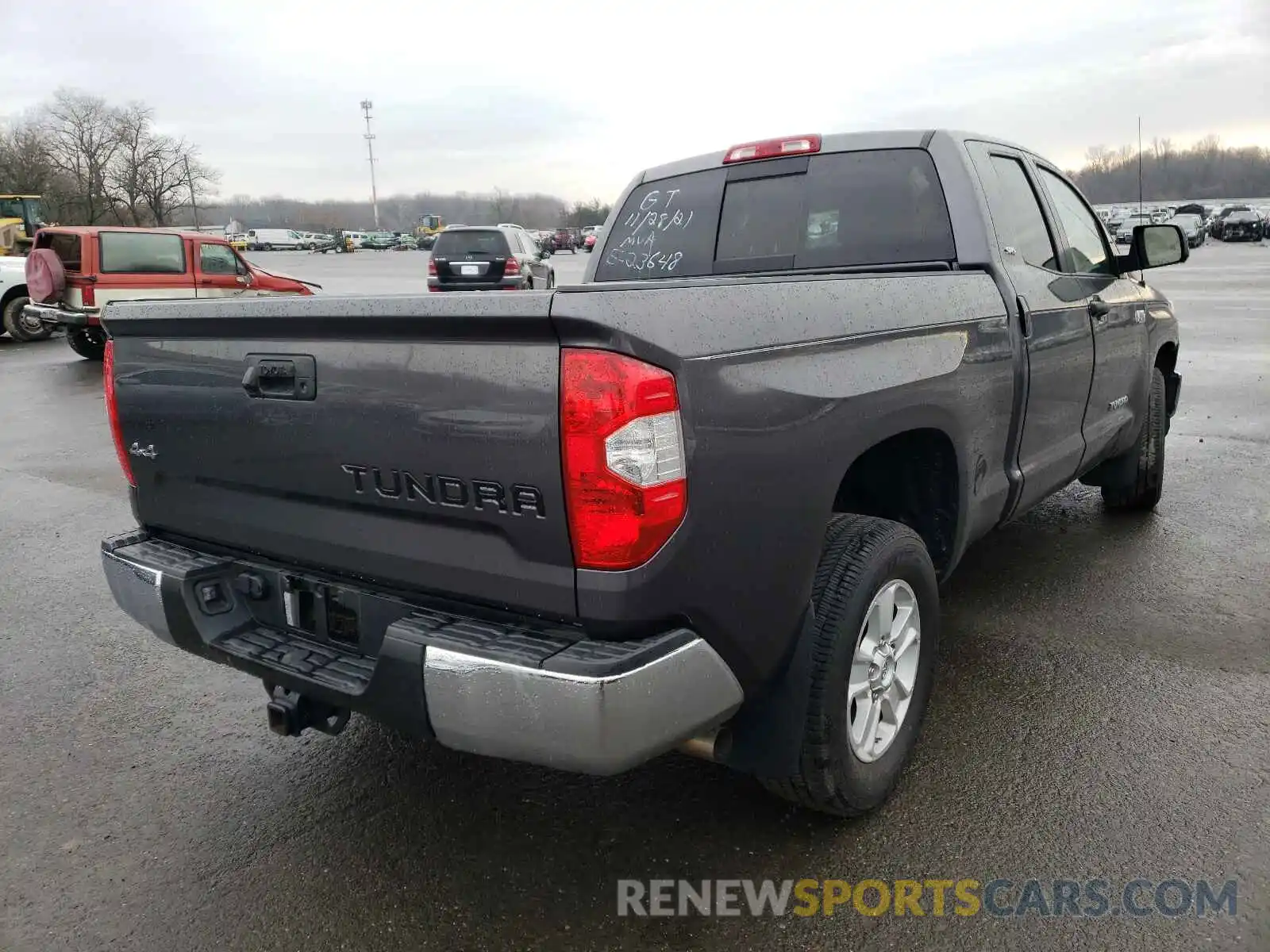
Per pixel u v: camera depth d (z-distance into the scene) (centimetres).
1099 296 429
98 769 326
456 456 215
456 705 211
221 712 365
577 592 206
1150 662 375
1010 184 394
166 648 425
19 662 412
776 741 251
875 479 325
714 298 218
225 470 266
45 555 557
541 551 209
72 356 1488
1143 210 6481
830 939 236
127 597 284
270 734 348
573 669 199
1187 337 1360
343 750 335
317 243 7006
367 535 239
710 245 420
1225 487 614
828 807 267
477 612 226
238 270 1495
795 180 398
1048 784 296
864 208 380
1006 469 353
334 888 262
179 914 253
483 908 252
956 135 370
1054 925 237
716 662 219
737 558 220
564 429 199
